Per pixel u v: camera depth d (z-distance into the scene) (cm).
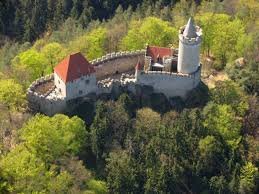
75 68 12262
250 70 14275
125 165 11625
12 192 10612
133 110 12725
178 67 13012
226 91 13325
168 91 13112
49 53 14712
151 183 11425
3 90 12406
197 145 12125
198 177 11962
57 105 12412
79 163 11475
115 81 12875
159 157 11831
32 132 11562
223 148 12275
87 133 12131
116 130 12169
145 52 13450
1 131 12044
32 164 10981
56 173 11181
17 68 13838
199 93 13212
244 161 12238
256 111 13262
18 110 12625
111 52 14938
